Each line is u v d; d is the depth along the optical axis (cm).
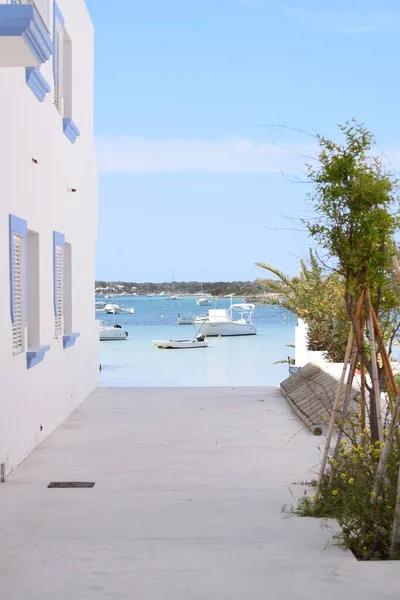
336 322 1767
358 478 721
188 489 898
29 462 1054
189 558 645
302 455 1079
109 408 1532
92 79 1862
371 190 768
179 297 16162
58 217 1375
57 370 1340
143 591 571
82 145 1680
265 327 8975
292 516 776
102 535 717
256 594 562
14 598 561
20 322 1098
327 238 788
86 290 1714
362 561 634
